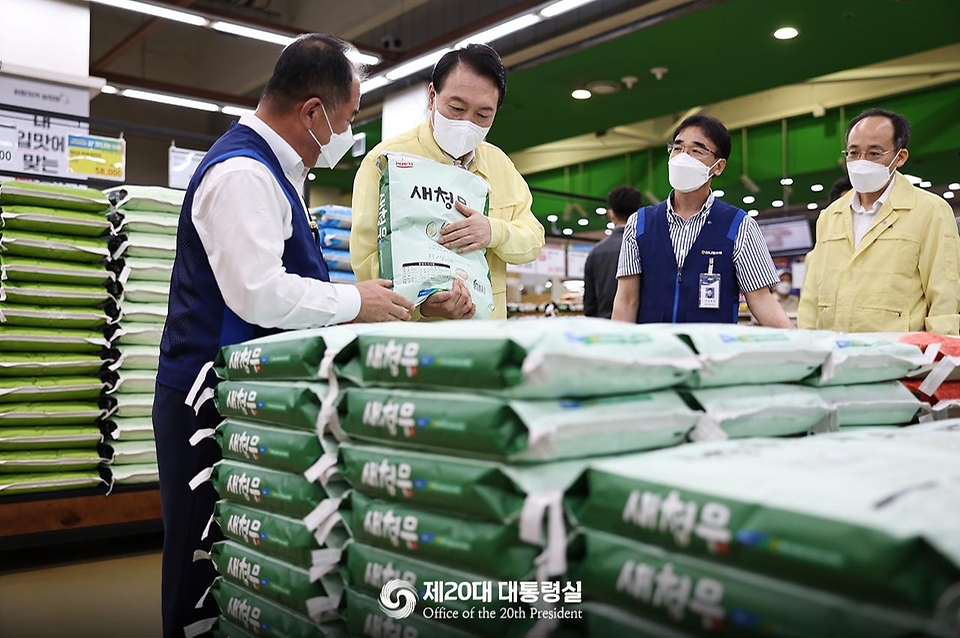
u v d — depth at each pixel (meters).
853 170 2.79
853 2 6.42
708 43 7.35
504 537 0.75
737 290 2.61
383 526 0.88
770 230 8.84
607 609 0.70
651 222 2.67
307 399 1.03
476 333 0.81
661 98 9.15
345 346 0.97
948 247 2.69
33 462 3.31
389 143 2.11
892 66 9.56
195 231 1.55
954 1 6.38
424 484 0.82
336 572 1.00
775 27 6.95
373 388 0.94
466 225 1.88
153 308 3.57
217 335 1.53
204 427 1.52
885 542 0.53
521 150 12.58
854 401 1.15
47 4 7.25
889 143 2.75
